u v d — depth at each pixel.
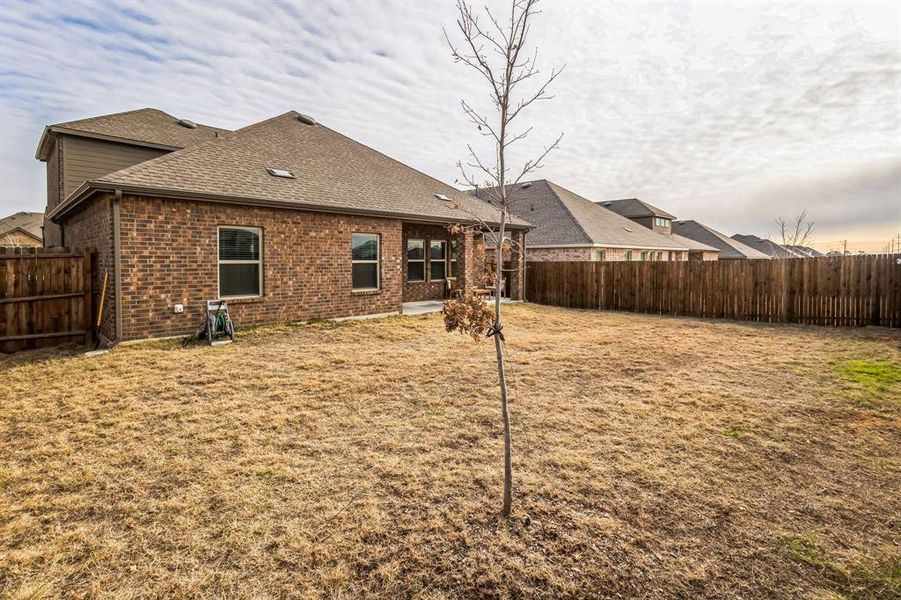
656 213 32.94
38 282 8.23
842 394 5.71
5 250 7.89
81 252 8.65
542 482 3.46
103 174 12.85
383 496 3.24
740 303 13.30
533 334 10.48
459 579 2.39
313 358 7.48
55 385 5.85
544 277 17.67
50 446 4.07
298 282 10.38
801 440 4.28
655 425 4.68
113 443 4.16
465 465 3.74
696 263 14.05
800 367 7.20
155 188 8.02
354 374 6.57
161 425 4.59
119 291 7.89
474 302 3.25
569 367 7.18
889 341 9.55
